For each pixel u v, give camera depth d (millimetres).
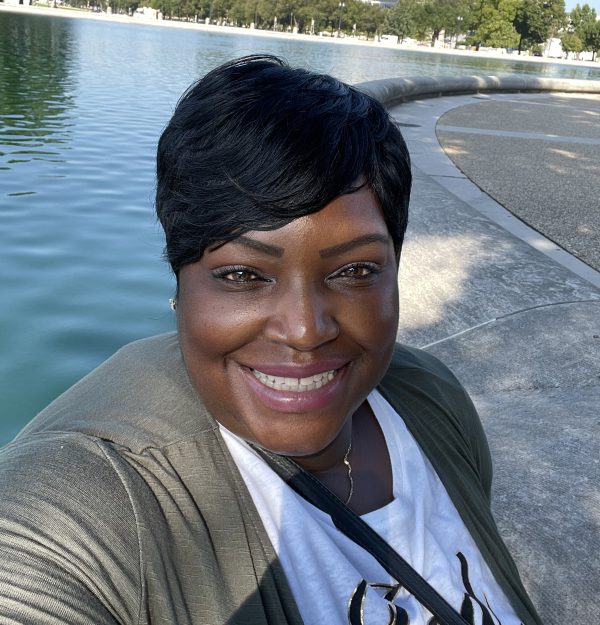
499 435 3018
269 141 893
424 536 1222
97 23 71875
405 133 11617
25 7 85438
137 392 1083
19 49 29750
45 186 8812
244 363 984
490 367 3688
